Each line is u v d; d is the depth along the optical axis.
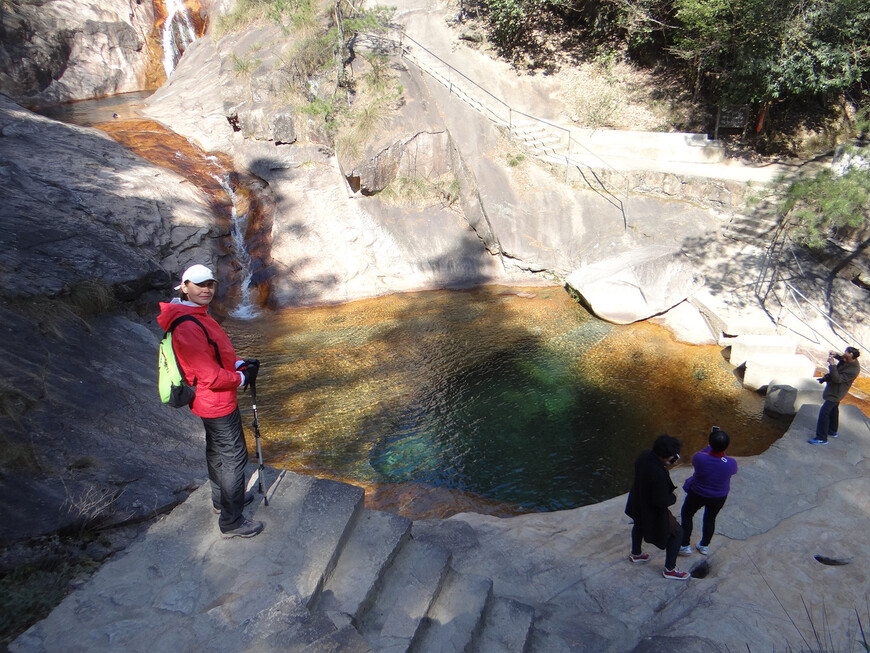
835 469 7.09
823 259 12.23
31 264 8.50
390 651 3.09
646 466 4.95
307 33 16.70
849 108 14.71
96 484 5.12
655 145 15.33
